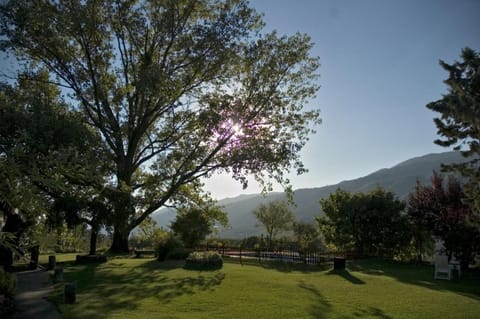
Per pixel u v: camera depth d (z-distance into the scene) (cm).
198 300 1103
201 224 3062
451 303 1137
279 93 2772
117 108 2623
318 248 3288
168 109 2788
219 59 2586
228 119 2606
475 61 1090
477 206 1192
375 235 2559
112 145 2611
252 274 1683
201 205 3109
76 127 1603
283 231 5112
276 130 2778
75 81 2552
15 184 648
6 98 1598
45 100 1836
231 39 2588
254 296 1180
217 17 2644
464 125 1127
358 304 1106
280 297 1173
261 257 2670
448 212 2080
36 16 2239
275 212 5112
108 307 995
